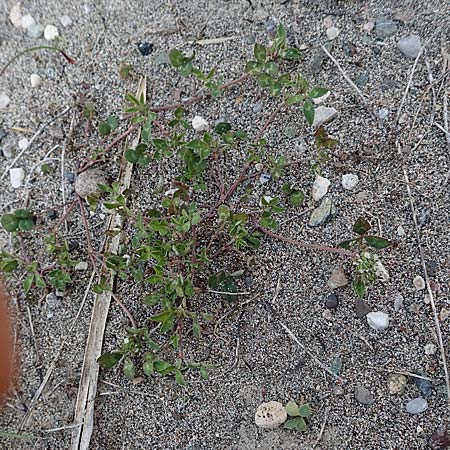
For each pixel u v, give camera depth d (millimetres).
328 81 321
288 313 307
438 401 292
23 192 333
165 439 305
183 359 308
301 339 305
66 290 320
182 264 302
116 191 295
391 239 304
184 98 330
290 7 333
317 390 301
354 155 312
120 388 310
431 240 302
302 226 310
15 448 312
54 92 341
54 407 312
